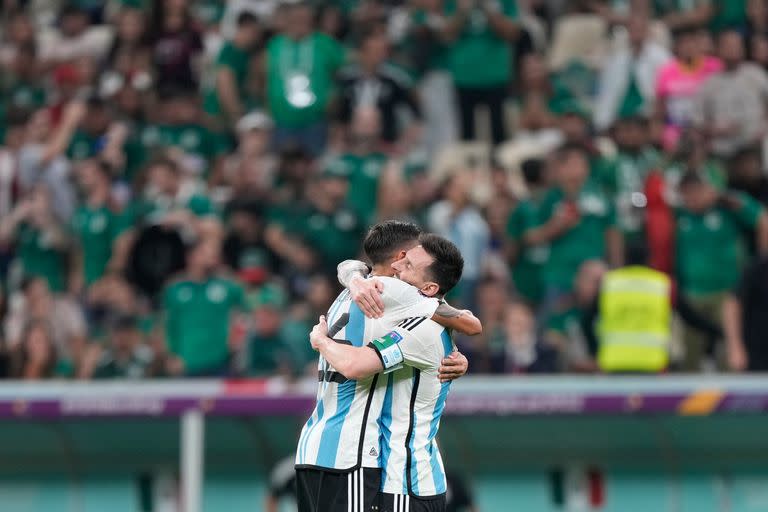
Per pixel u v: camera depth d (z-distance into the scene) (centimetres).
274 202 4531
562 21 5600
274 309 3869
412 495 1911
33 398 3288
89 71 5497
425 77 5303
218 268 4091
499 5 5284
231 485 3475
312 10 5366
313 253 4416
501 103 5256
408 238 1962
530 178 4556
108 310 4456
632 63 5200
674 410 3253
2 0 6188
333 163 4797
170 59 5419
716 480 3459
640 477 3466
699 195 4212
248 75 5388
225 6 5891
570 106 4912
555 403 3259
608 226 4341
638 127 4644
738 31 5441
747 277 3716
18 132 5184
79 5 6088
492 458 3475
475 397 3259
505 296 3878
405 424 1920
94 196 4769
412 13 5412
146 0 5809
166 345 4006
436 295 1972
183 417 3284
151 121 5241
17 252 4847
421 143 5078
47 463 3512
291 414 3312
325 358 1906
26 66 5666
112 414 3284
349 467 1894
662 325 3656
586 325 3766
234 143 5284
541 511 3459
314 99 5166
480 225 4447
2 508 3491
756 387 3262
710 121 4944
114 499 3494
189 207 4641
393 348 1873
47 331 3975
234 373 3888
